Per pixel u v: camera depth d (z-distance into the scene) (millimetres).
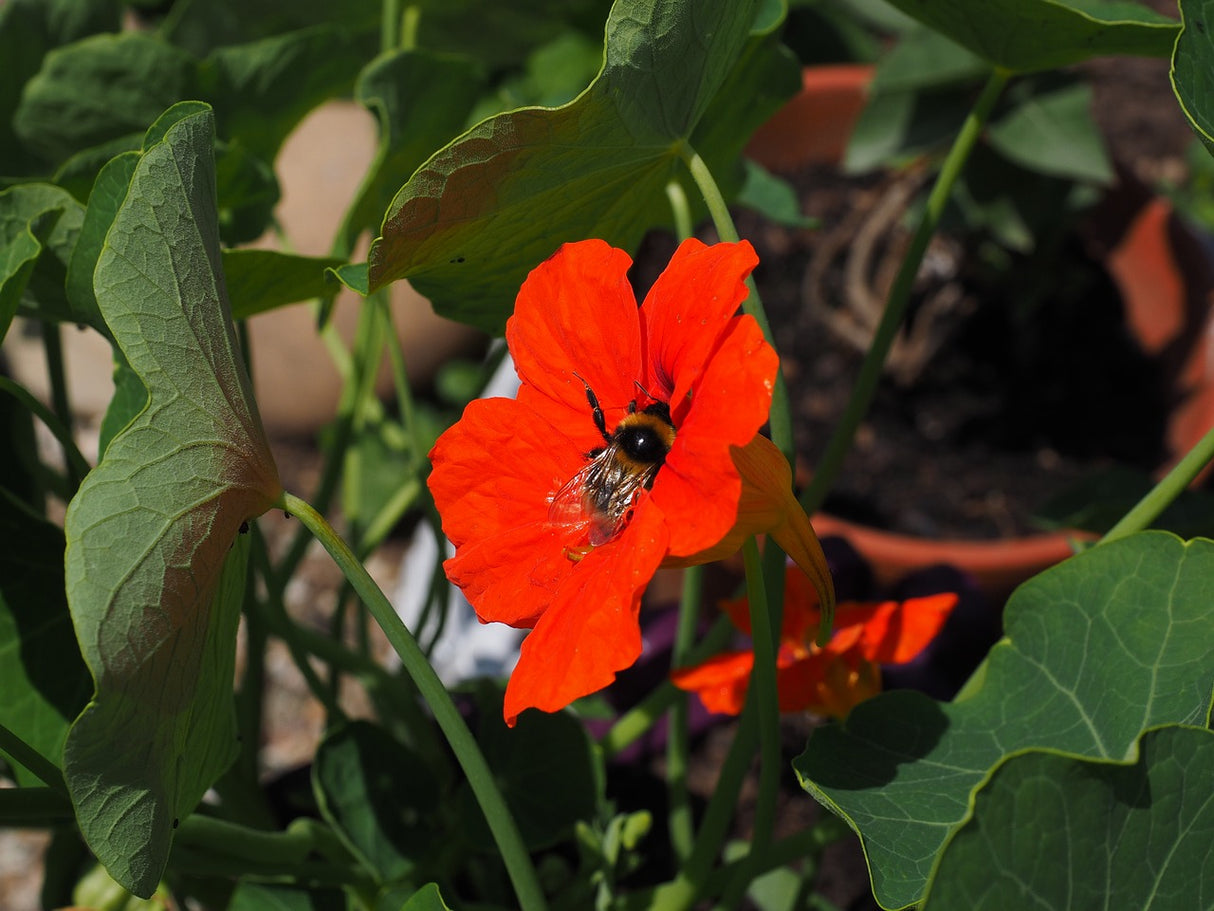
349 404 295
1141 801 180
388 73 263
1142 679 203
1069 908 181
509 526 207
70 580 178
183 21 333
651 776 323
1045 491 478
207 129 200
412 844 254
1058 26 233
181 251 193
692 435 185
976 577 391
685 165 240
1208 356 477
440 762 289
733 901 229
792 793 350
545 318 206
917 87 482
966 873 174
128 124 285
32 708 226
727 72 232
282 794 303
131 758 187
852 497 483
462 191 203
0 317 210
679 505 184
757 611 199
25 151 308
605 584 188
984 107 249
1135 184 517
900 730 212
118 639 182
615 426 204
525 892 207
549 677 186
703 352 188
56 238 227
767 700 207
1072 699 208
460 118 282
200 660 201
